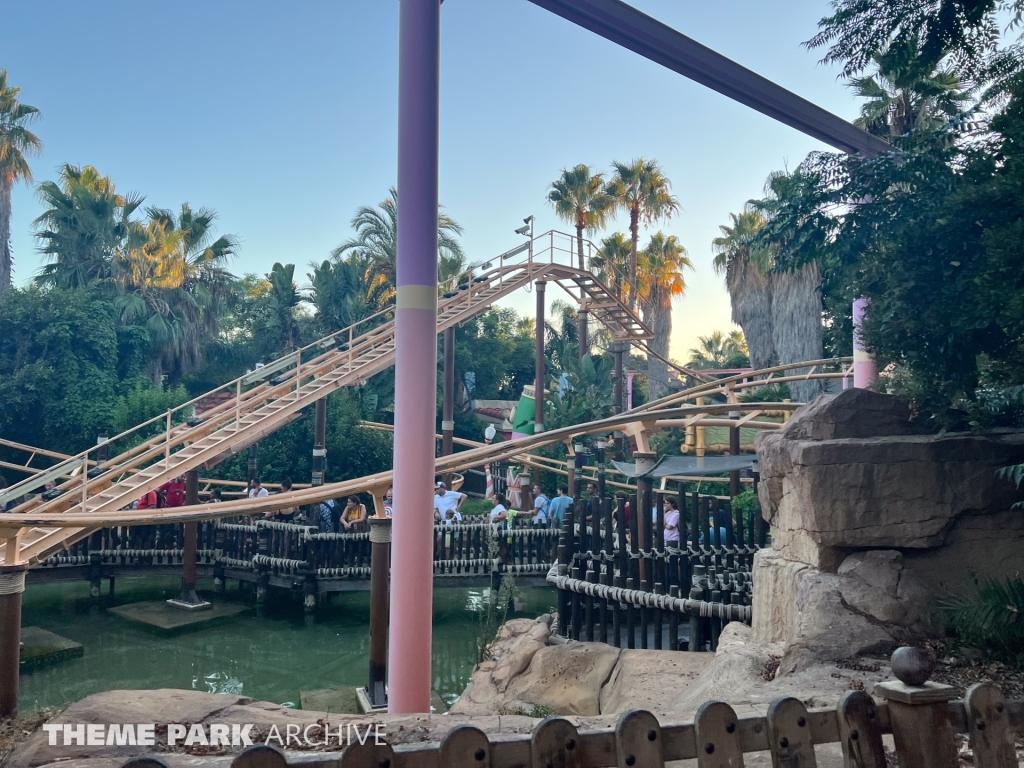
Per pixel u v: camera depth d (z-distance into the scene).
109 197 31.88
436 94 7.18
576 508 10.40
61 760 3.06
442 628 13.14
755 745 2.42
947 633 5.20
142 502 14.64
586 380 27.22
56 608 14.08
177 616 13.30
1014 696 4.26
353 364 15.32
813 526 5.65
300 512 15.24
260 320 36.22
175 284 32.12
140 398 25.70
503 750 2.22
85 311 26.41
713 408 12.91
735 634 6.98
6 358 25.12
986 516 5.79
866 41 7.01
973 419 6.11
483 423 37.09
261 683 10.28
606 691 7.07
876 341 6.58
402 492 7.02
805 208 6.71
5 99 30.20
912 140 6.55
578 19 7.18
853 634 5.08
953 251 5.92
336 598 14.97
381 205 35.25
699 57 7.66
